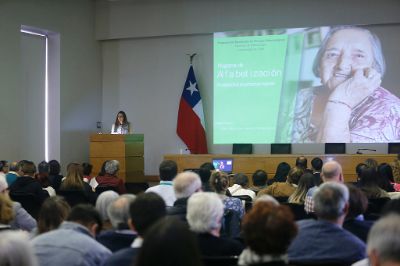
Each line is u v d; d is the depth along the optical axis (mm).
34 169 5398
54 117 10320
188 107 10609
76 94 10680
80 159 10758
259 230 1788
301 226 2488
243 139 10383
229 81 10453
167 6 10852
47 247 2338
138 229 2232
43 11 9891
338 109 9867
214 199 2516
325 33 9977
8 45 9125
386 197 4184
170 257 1298
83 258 2301
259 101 10305
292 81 10156
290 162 8828
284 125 10195
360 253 2367
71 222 2637
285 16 10195
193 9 10695
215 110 10500
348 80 9844
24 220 3799
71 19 10586
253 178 5613
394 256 1229
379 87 9742
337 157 8734
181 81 10898
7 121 9070
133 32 11023
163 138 10984
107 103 11336
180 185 3455
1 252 1357
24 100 9805
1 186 3803
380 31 9797
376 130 9711
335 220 2490
